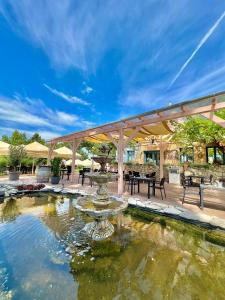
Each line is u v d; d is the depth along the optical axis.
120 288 2.21
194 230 3.84
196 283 2.33
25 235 3.55
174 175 10.38
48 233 3.65
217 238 3.45
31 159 15.62
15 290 2.12
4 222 4.24
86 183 9.44
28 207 5.57
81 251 3.02
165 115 5.39
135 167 13.25
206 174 9.95
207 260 2.84
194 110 4.73
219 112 9.12
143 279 2.38
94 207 3.78
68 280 2.32
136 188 8.14
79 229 3.86
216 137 9.02
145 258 2.86
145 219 4.71
